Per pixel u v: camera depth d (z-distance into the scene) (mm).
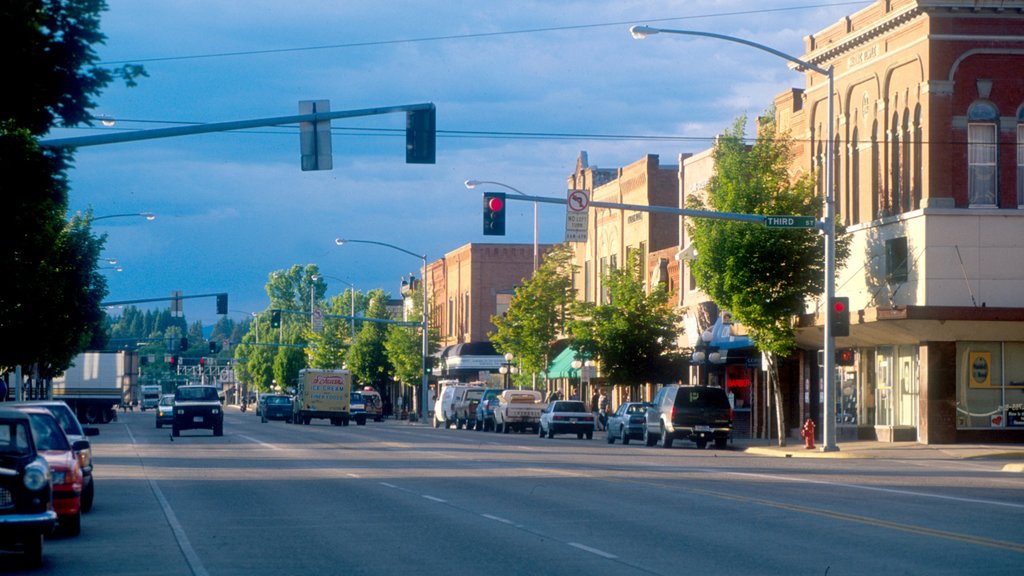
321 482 26266
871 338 43906
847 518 18172
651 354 56906
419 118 24359
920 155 41656
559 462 33438
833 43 47062
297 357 152125
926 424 40875
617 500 21484
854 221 46344
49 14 15945
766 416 51500
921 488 23766
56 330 44969
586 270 77375
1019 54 41281
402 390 116938
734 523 17734
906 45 42625
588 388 76000
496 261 99875
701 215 35188
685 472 28922
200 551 15336
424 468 30812
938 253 40594
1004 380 41156
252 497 22781
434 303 110250
